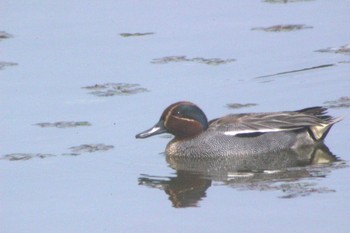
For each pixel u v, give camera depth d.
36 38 23.66
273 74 21.11
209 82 20.59
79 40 23.47
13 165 16.44
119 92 19.98
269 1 26.56
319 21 24.66
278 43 23.09
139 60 22.02
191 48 22.83
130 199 14.99
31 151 17.09
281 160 17.08
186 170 16.55
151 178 16.02
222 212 14.32
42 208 14.64
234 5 26.17
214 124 17.81
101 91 20.06
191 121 17.50
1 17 25.31
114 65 21.70
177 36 23.69
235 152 17.39
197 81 20.66
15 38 23.69
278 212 14.20
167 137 18.34
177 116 17.47
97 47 22.95
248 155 17.47
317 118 17.73
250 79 20.83
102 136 17.80
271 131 17.69
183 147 17.42
